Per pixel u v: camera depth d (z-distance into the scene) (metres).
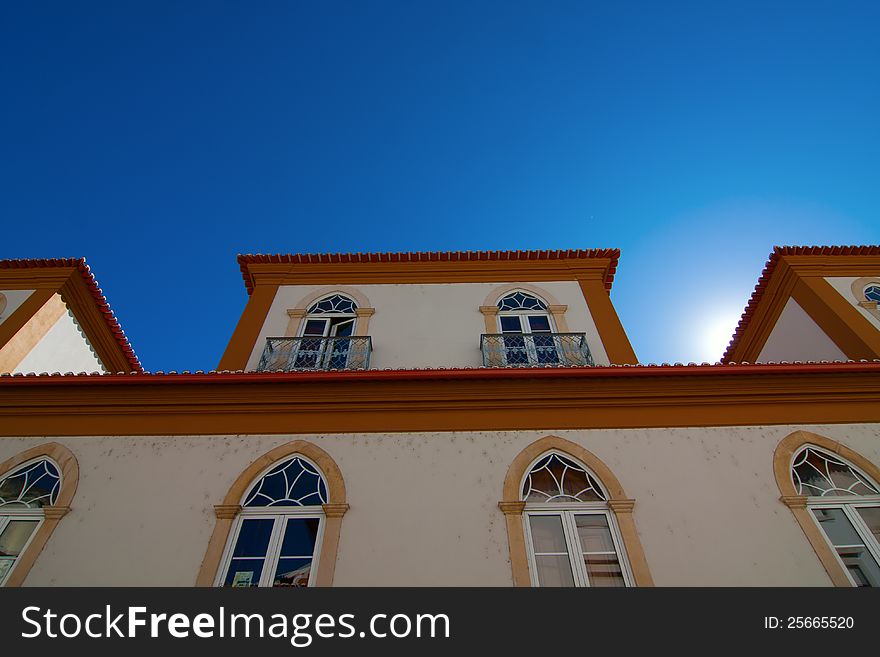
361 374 6.88
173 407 6.96
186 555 5.71
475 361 9.05
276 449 6.62
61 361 10.79
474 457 6.53
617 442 6.66
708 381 7.06
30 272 11.03
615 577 5.59
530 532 5.95
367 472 6.39
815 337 10.20
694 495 6.16
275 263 11.04
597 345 9.31
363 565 5.60
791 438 6.66
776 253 11.09
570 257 11.13
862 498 6.20
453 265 11.02
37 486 6.36
